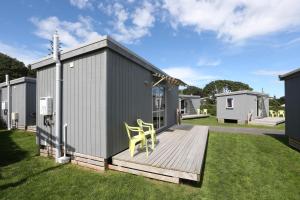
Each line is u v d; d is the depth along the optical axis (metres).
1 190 3.06
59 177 3.58
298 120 5.82
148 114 6.46
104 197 2.87
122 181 3.41
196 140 5.84
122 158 3.96
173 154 4.27
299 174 3.94
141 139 4.32
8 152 5.39
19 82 9.63
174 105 10.45
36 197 2.85
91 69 4.18
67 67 4.60
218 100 15.90
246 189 3.25
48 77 5.08
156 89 7.57
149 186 3.24
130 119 5.07
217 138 7.80
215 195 3.02
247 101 14.06
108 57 4.03
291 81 6.32
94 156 4.12
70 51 4.42
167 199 2.86
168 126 9.04
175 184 3.34
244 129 10.69
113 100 4.24
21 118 9.60
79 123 4.38
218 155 5.28
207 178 3.68
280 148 6.12
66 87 4.63
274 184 3.46
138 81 5.65
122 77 4.68
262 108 17.39
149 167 3.58
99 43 3.95
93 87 4.15
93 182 3.37
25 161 4.56
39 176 3.62
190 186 3.30
